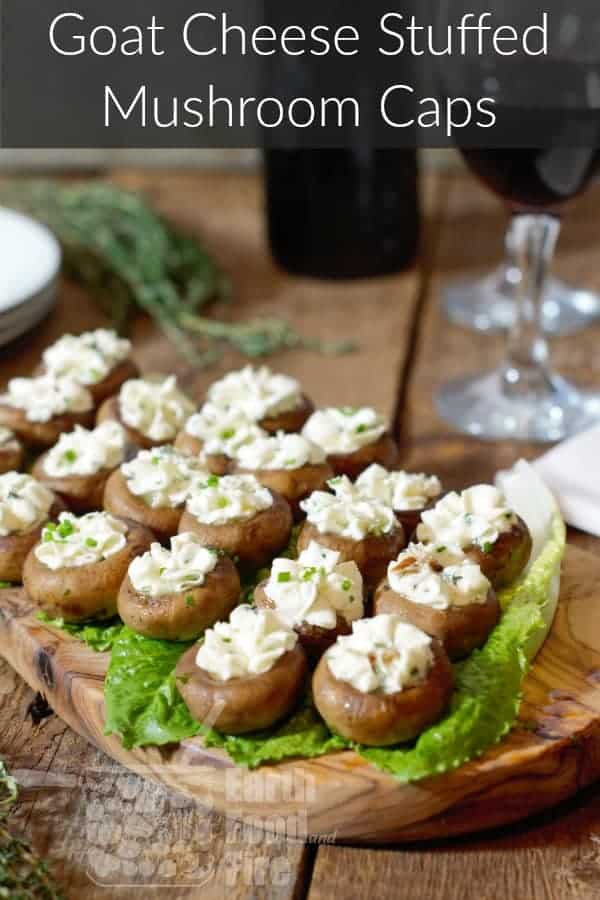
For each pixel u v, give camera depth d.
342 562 0.49
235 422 0.58
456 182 1.01
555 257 0.86
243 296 0.81
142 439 0.58
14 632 0.51
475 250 0.87
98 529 0.51
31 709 0.50
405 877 0.44
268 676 0.45
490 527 0.50
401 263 0.82
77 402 0.61
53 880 0.44
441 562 0.49
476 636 0.47
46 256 0.74
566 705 0.46
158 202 0.97
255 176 1.03
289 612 0.47
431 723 0.44
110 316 0.78
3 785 0.47
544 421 0.66
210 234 0.90
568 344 0.75
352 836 0.44
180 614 0.48
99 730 0.47
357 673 0.44
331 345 0.74
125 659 0.48
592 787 0.47
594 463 0.59
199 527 0.51
